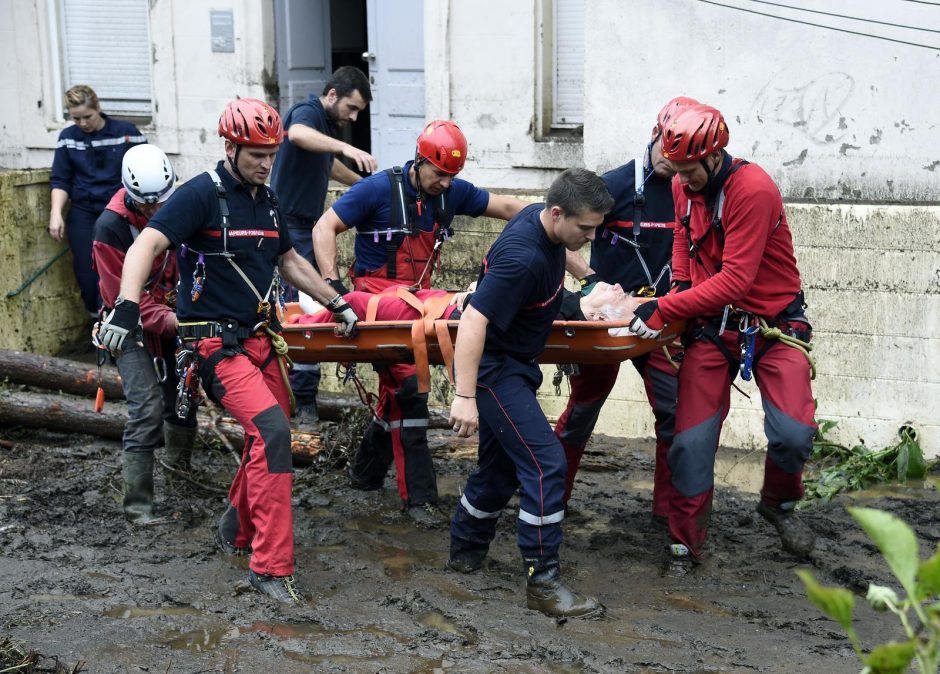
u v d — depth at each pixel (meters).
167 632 4.23
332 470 6.08
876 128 6.32
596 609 4.37
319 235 5.09
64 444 6.61
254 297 4.48
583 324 4.49
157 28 8.80
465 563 4.81
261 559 4.50
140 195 4.91
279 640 4.15
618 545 5.16
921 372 6.22
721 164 4.31
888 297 6.20
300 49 9.02
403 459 5.49
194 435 5.84
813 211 6.24
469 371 4.14
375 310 4.82
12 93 9.34
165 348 5.50
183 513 5.46
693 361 4.66
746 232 4.27
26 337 8.20
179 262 4.49
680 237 4.71
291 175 6.83
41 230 8.25
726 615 4.42
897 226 6.10
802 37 6.34
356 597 4.57
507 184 7.96
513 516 5.53
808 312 6.38
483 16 7.77
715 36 6.51
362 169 6.52
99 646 4.09
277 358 4.63
